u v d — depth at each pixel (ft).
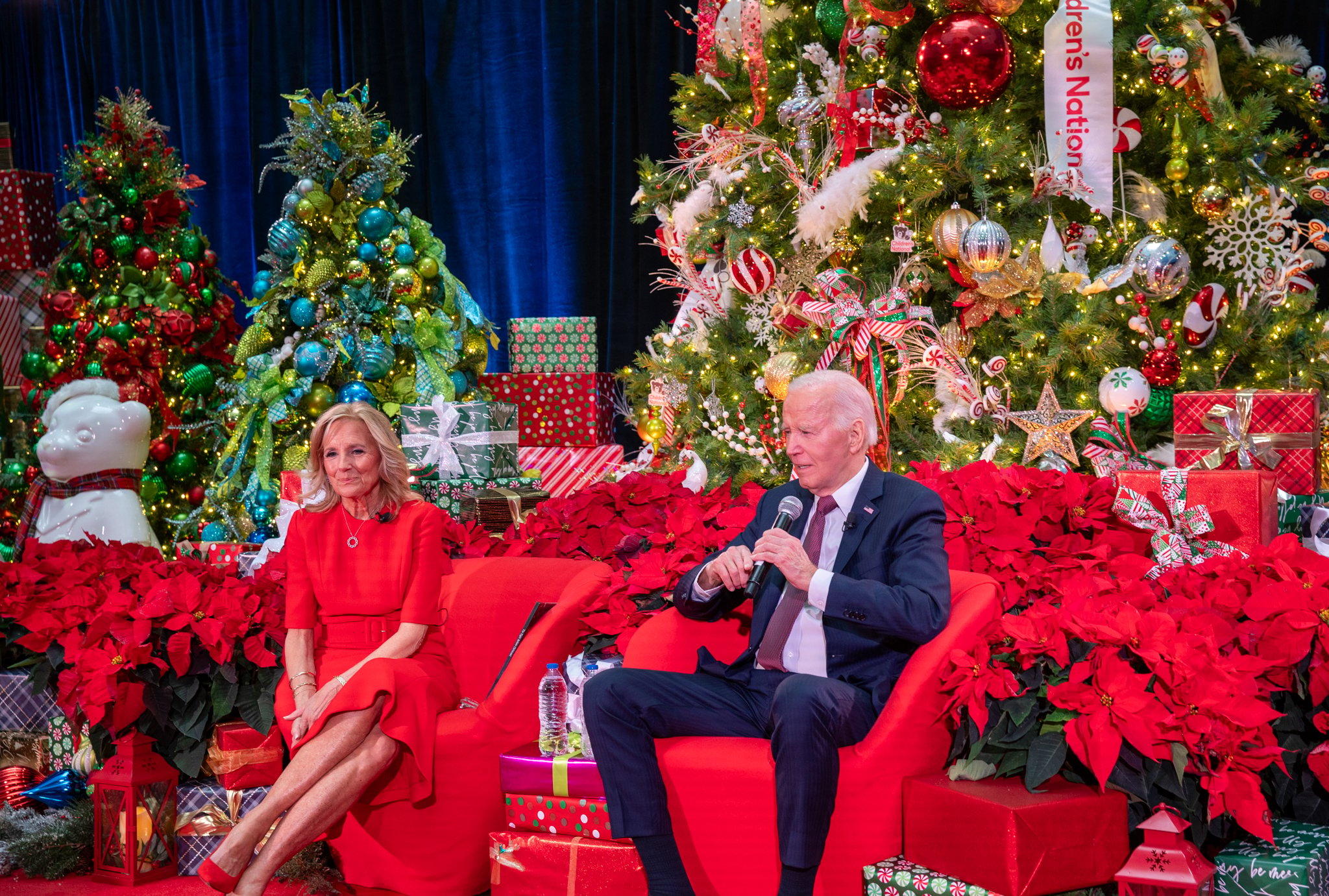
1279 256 15.61
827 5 17.31
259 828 9.02
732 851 8.36
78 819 10.89
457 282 17.94
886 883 8.05
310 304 16.72
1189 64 15.33
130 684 10.28
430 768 9.45
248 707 10.64
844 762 8.21
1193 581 8.93
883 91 16.34
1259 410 11.96
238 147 25.72
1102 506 10.75
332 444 10.32
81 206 18.57
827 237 15.49
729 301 17.74
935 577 8.57
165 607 10.38
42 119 27.40
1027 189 15.31
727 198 17.10
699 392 17.53
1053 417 14.03
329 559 10.37
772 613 9.26
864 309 14.96
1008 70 15.25
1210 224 15.88
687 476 15.76
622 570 11.00
